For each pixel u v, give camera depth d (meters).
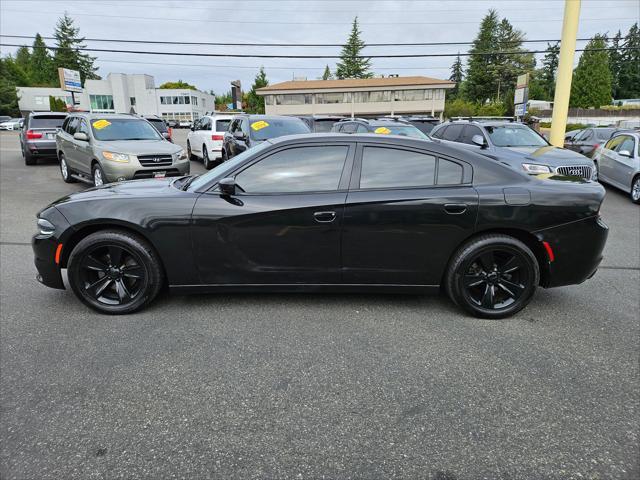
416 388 2.81
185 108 80.19
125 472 2.13
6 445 2.29
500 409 2.61
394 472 2.14
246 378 2.90
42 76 89.94
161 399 2.68
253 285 3.78
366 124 13.37
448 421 2.50
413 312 3.90
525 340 3.43
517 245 3.63
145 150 8.91
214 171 3.99
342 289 3.81
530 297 3.75
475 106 60.19
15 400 2.65
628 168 9.98
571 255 3.70
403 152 3.72
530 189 3.65
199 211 3.62
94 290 3.79
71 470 2.13
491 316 3.77
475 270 3.74
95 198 3.77
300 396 2.72
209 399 2.68
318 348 3.28
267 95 57.62
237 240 3.65
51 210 3.78
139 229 3.63
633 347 3.34
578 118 46.78
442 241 3.65
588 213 3.66
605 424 2.49
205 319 3.73
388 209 3.59
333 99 57.03
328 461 2.21
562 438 2.38
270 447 2.30
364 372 2.98
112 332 3.50
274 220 3.61
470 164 3.71
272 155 3.73
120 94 75.19
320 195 3.64
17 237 6.35
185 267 3.71
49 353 3.18
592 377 2.94
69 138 10.32
